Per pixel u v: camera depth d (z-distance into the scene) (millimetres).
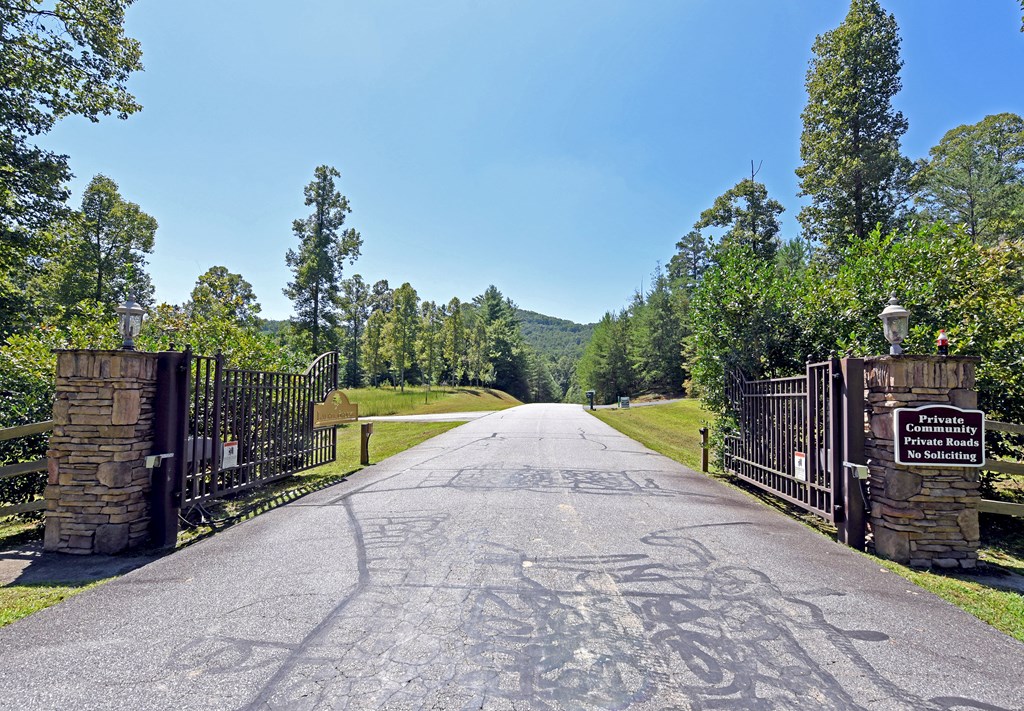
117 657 2900
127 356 4969
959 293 7043
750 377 8562
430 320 81625
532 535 5297
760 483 7570
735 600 3705
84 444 4934
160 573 4246
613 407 45125
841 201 26922
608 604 3607
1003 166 32094
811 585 4020
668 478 8711
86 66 14508
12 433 5211
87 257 30016
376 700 2467
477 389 72938
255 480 7121
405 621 3334
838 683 2656
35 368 6602
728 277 8953
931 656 2953
